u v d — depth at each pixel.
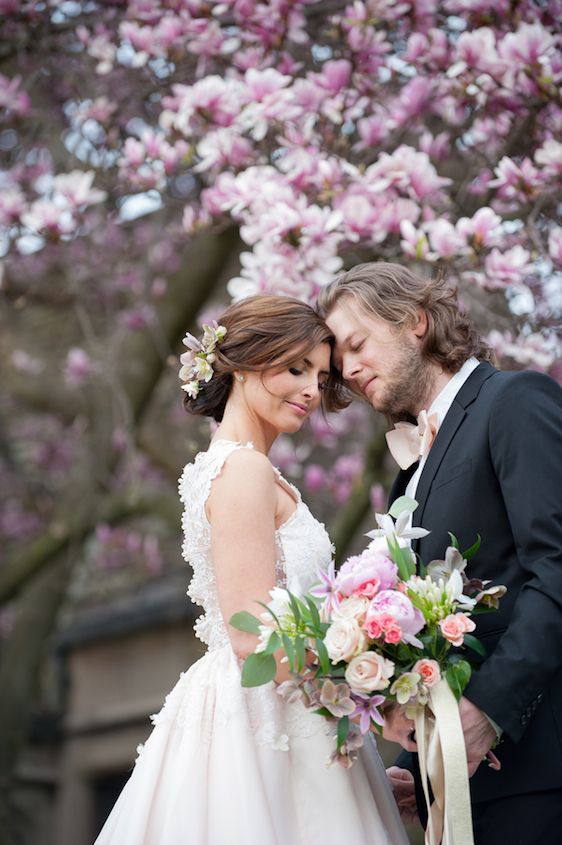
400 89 4.84
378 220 4.00
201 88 4.31
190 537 3.12
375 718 2.64
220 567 2.90
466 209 4.55
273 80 4.26
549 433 2.87
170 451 7.82
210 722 2.97
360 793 2.95
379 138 4.50
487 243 3.89
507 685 2.68
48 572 8.22
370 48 4.46
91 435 7.46
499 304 4.45
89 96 5.55
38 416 9.78
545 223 4.42
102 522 7.67
